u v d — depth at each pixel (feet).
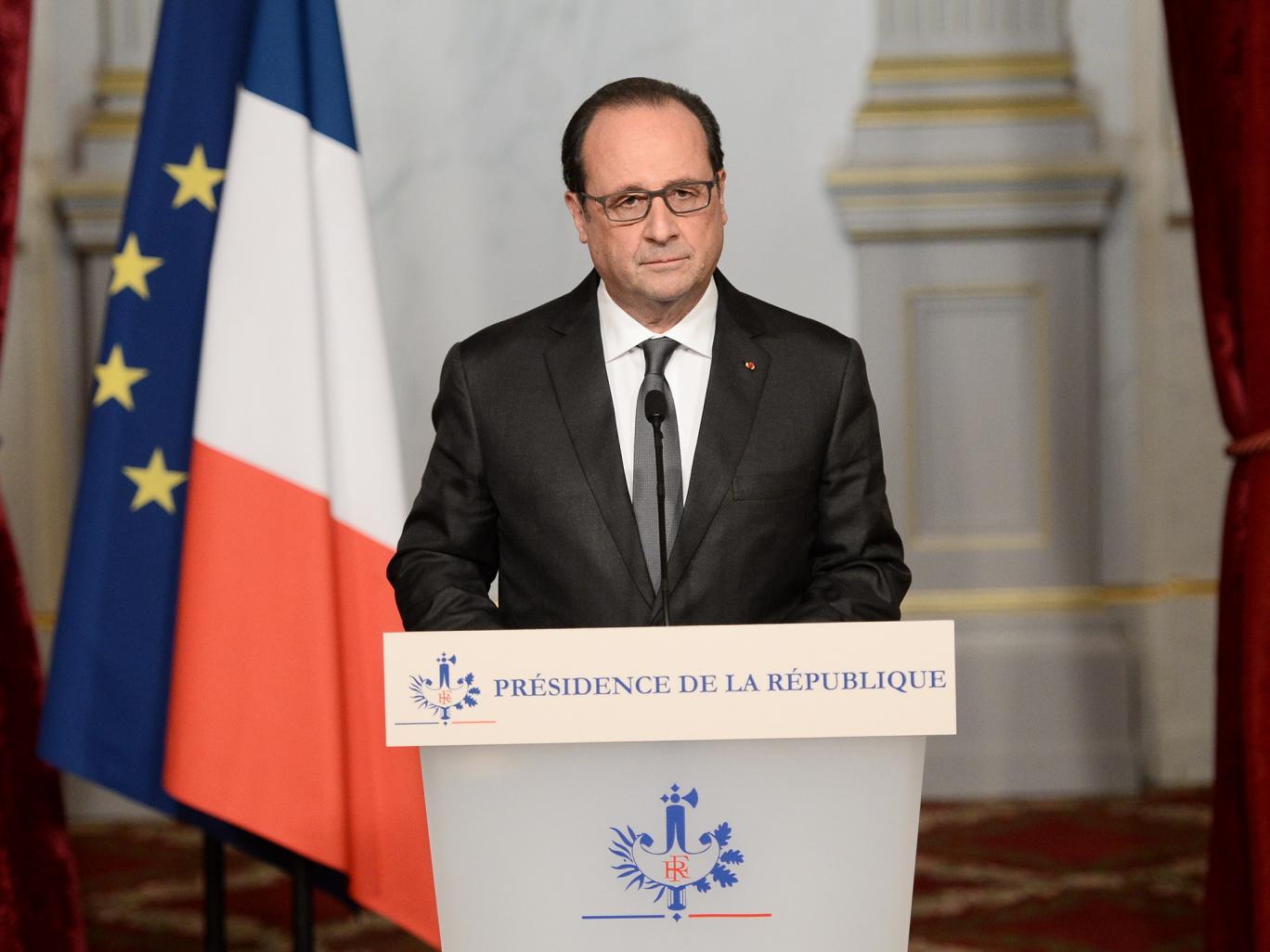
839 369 18.10
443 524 18.12
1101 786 41.32
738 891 12.21
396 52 39.93
